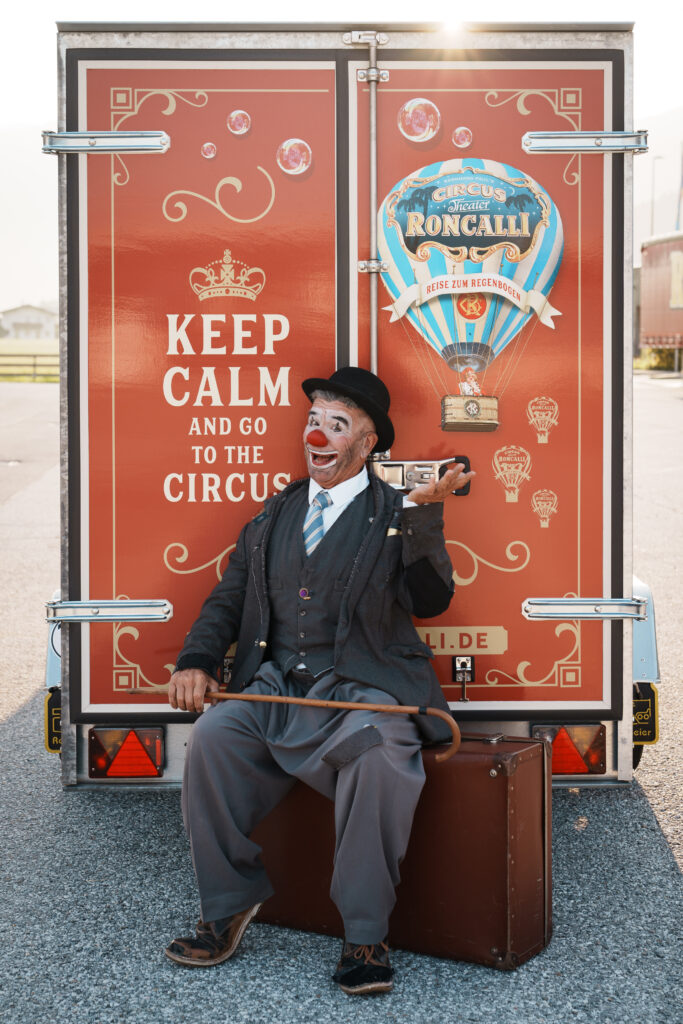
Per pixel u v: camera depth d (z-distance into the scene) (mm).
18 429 19406
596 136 3676
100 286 3705
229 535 3752
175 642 3764
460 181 3689
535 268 3711
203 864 3078
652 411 20969
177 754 3828
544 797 3107
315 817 3215
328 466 3389
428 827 3059
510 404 3738
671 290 25828
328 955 3121
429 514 3168
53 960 3068
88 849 3844
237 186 3695
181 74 3672
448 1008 2805
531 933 3057
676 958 3059
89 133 3664
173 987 2926
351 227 3699
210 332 3717
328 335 3719
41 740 5082
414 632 3377
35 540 10250
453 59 3666
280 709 3227
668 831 3947
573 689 3781
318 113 3676
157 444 3732
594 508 3756
